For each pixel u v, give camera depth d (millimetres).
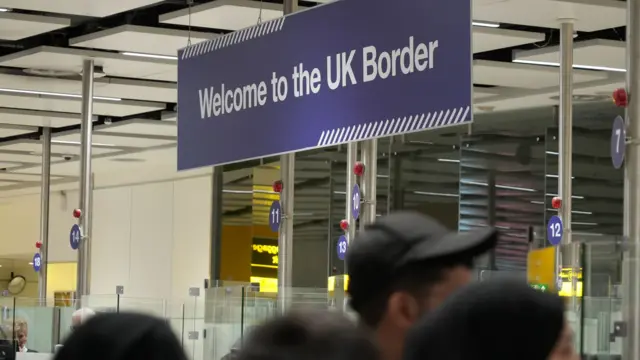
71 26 14383
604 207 17406
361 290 1768
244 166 24188
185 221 25609
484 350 1323
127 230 27172
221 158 8008
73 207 29484
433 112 6027
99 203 28031
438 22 6004
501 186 18531
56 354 1371
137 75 16688
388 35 6387
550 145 18078
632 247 4375
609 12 12812
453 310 1352
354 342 1160
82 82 16125
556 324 1336
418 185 19438
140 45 14766
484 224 18625
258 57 7617
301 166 21828
